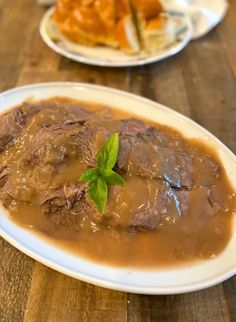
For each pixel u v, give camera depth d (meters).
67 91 0.39
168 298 0.26
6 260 0.28
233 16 0.55
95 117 0.34
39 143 0.30
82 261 0.26
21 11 0.56
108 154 0.28
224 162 0.32
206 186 0.30
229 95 0.43
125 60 0.45
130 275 0.25
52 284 0.27
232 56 0.49
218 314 0.26
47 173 0.29
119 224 0.27
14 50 0.49
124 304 0.26
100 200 0.27
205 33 0.52
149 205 0.27
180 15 0.51
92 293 0.27
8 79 0.44
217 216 0.29
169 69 0.46
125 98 0.38
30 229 0.28
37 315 0.25
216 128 0.39
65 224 0.28
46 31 0.49
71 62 0.47
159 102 0.42
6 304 0.26
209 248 0.27
